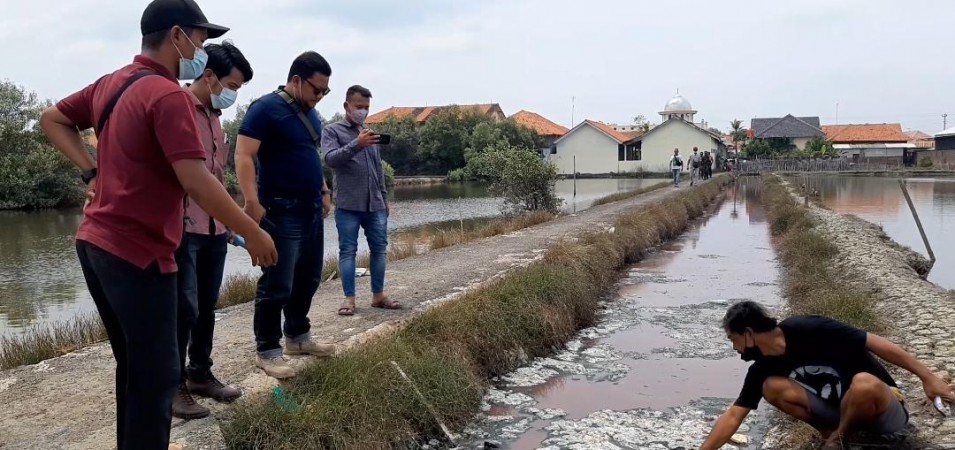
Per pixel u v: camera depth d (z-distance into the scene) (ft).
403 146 198.90
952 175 178.91
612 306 30.50
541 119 254.88
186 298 12.58
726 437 14.06
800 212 59.72
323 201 16.65
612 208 69.05
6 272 46.16
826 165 194.70
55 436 12.80
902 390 16.65
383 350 17.16
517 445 16.05
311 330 20.30
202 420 13.65
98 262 8.56
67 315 33.35
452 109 212.23
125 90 8.63
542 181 69.67
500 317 22.09
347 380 15.34
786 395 13.75
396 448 15.05
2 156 109.19
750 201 98.02
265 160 15.08
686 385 20.26
